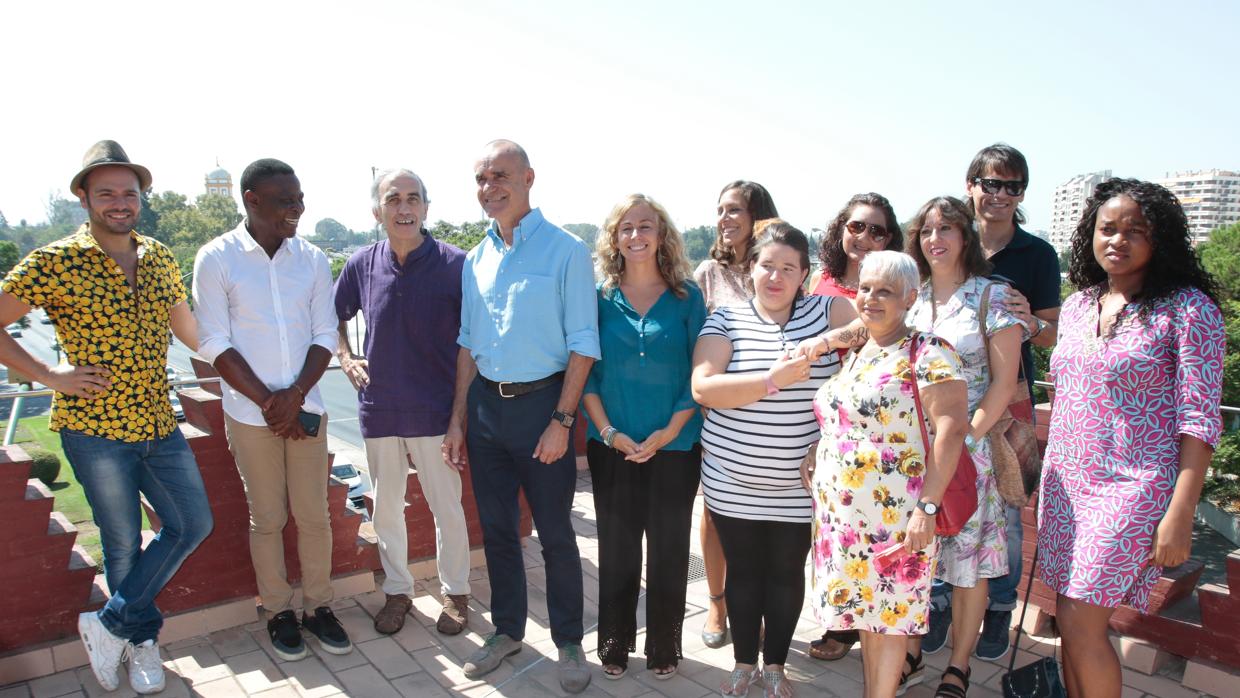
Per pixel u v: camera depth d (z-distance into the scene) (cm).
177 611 343
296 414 315
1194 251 240
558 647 316
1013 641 353
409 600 361
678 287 302
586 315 301
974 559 281
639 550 314
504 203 305
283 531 371
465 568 357
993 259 333
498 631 329
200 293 309
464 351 341
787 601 293
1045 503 268
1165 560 229
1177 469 237
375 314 342
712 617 348
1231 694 296
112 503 288
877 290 242
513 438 312
